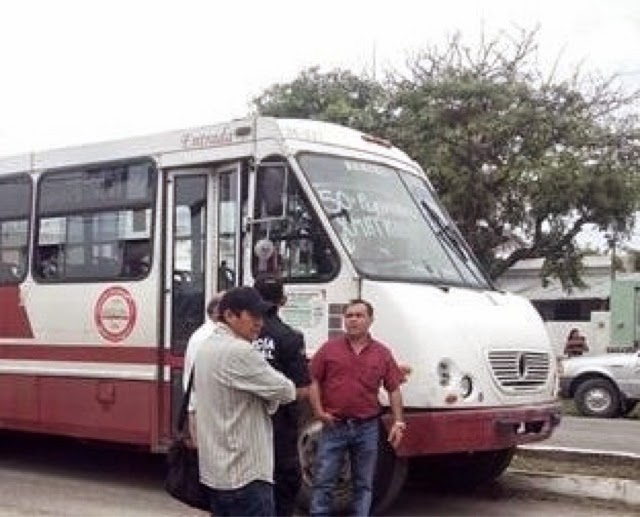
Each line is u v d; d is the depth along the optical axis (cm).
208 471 575
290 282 951
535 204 2595
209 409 576
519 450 1245
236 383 568
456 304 941
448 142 2620
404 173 1066
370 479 838
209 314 672
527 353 964
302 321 943
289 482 692
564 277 2808
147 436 1035
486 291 1011
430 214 1048
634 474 1104
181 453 616
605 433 1684
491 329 941
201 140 1024
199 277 1012
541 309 3988
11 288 1184
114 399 1068
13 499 1017
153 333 1038
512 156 2633
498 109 2666
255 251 962
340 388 827
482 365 920
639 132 2697
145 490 1072
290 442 692
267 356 697
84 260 1116
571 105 2720
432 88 2708
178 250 1034
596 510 995
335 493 895
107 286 1084
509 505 1020
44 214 1166
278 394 573
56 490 1069
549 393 991
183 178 1041
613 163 2619
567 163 2570
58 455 1305
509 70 2792
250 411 573
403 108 2759
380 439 908
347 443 832
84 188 1128
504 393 934
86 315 1101
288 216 957
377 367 830
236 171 995
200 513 954
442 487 1095
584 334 3722
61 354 1124
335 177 984
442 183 2608
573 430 1736
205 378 577
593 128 2672
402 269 960
